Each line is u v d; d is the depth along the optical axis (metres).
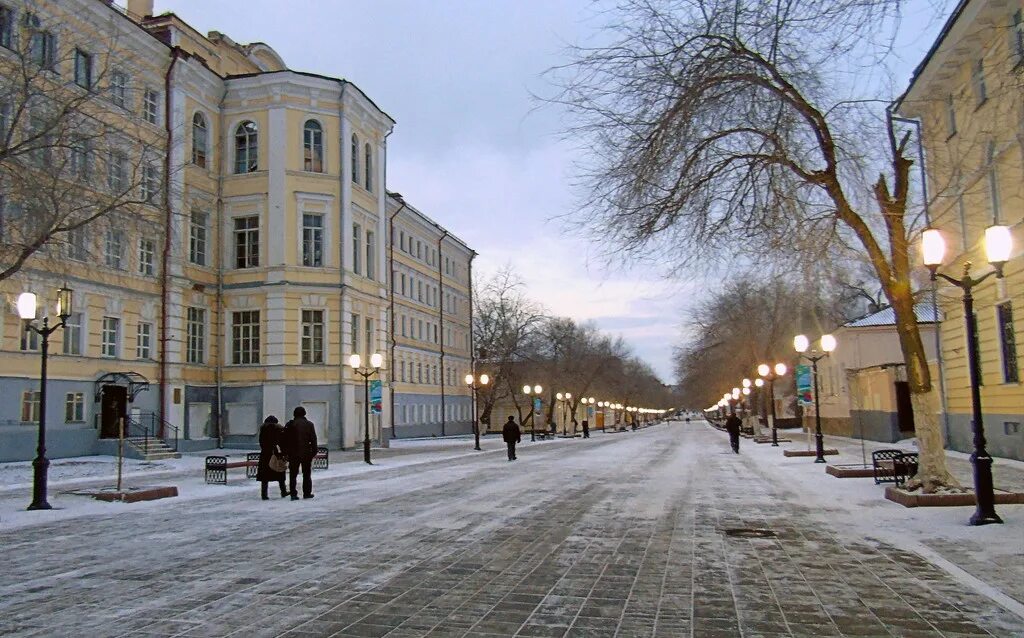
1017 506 12.09
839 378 44.81
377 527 11.33
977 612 6.29
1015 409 21.02
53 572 8.36
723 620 6.14
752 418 51.72
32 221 14.36
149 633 5.98
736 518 11.88
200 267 35.59
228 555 9.22
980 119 18.84
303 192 36.88
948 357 25.75
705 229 12.71
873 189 13.59
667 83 12.02
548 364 70.69
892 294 13.65
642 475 20.52
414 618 6.30
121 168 17.80
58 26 17.64
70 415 28.00
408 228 59.50
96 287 29.03
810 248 13.42
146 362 31.98
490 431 84.44
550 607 6.61
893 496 13.54
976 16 18.20
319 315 37.06
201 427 35.53
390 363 50.19
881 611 6.35
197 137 36.03
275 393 35.81
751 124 12.91
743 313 46.50
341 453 34.88
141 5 36.75
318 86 37.50
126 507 14.41
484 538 10.21
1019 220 19.61
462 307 73.50
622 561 8.57
